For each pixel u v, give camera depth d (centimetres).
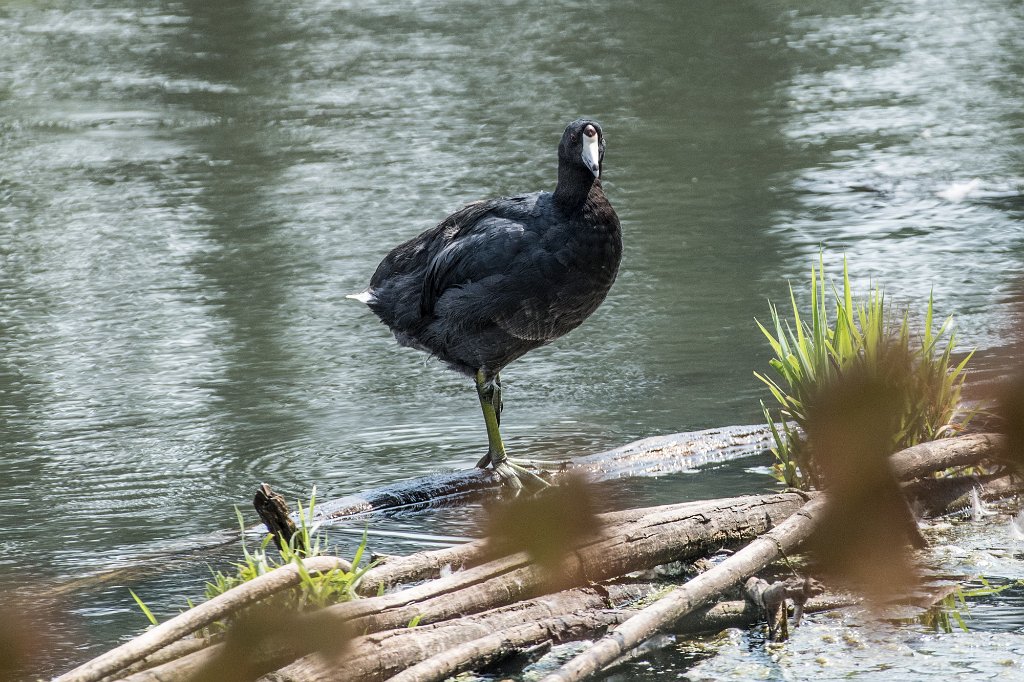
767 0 4044
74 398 1207
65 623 735
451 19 3869
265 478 996
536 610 704
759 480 942
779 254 1650
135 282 1630
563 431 1083
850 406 875
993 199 1884
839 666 651
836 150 2269
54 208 2030
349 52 3391
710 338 1330
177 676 592
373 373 1270
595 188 941
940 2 3925
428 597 679
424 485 938
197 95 2930
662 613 659
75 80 3116
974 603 715
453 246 957
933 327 1302
